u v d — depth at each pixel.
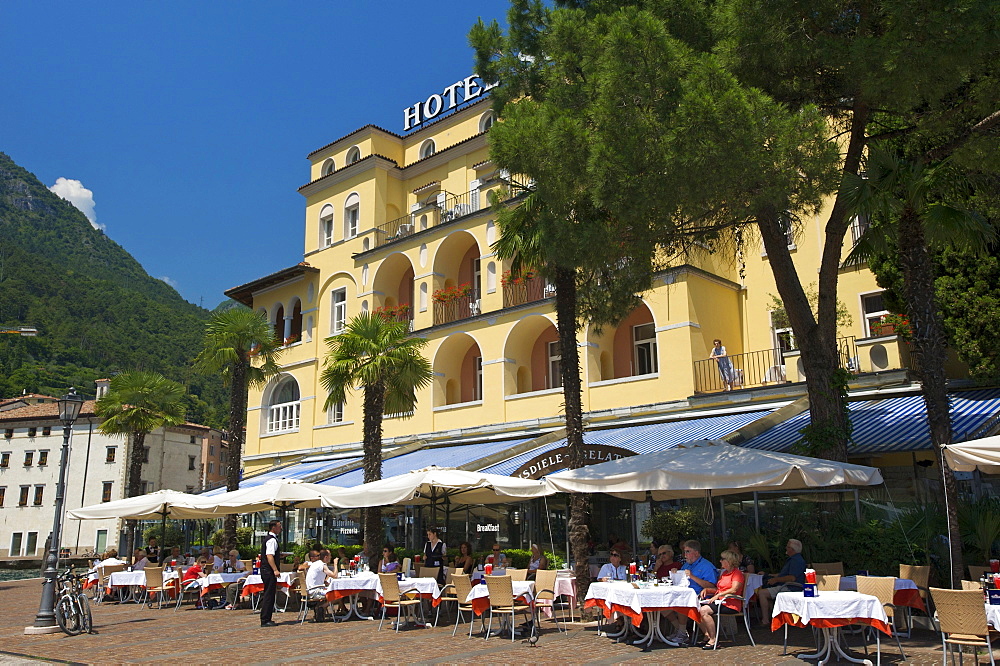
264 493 19.17
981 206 14.38
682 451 13.63
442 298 29.45
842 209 14.07
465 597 13.56
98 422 63.59
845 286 21.38
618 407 23.72
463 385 30.62
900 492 17.33
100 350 133.00
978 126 12.36
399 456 27.95
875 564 12.67
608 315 17.25
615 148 11.56
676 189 11.64
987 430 14.74
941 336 12.39
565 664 10.11
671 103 11.45
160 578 20.03
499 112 15.98
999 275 15.84
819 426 13.88
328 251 35.41
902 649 10.16
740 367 23.56
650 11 13.30
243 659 11.08
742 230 15.38
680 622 11.59
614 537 18.66
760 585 12.46
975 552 12.69
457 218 29.80
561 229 12.91
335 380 20.47
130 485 31.98
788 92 13.44
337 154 37.44
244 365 27.27
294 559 25.72
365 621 15.66
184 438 69.19
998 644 9.98
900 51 10.78
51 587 15.18
